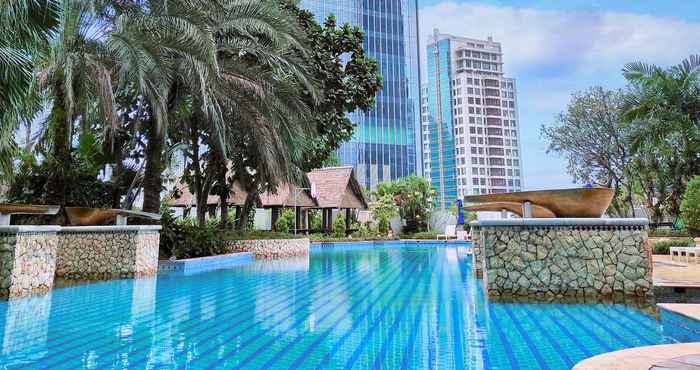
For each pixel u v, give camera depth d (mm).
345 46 18969
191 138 16500
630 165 25578
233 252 15930
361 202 33938
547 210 8492
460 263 15109
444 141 117750
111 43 9719
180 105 12875
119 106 13398
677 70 19109
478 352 4441
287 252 18359
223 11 12562
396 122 76125
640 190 28438
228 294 8180
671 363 3207
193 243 13594
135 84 10359
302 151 15172
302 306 6984
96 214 11031
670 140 21969
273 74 12867
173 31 10766
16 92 6984
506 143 115688
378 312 6465
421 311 6516
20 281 7676
